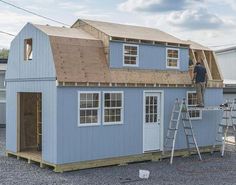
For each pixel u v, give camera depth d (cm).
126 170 1405
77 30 1606
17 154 1574
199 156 1638
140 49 1586
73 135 1377
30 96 1664
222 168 1470
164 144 1638
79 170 1386
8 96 1652
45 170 1372
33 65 1479
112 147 1479
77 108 1389
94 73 1436
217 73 1880
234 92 2984
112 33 1530
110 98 1477
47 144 1384
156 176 1317
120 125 1502
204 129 1802
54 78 1351
